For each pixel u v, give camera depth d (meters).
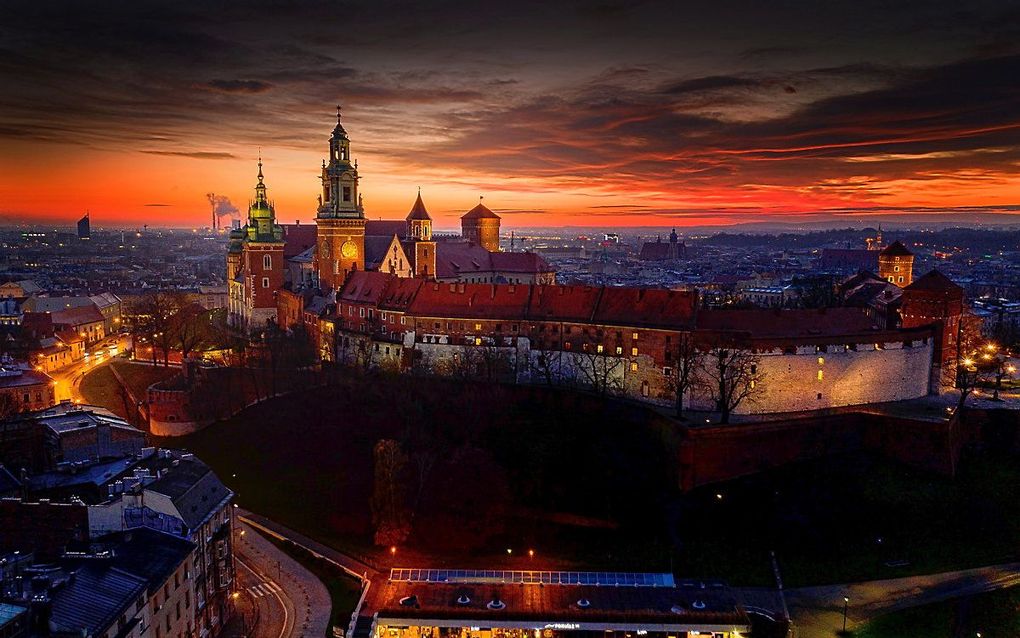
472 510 115.25
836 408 131.38
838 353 131.75
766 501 113.00
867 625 90.50
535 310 153.25
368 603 91.62
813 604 94.62
